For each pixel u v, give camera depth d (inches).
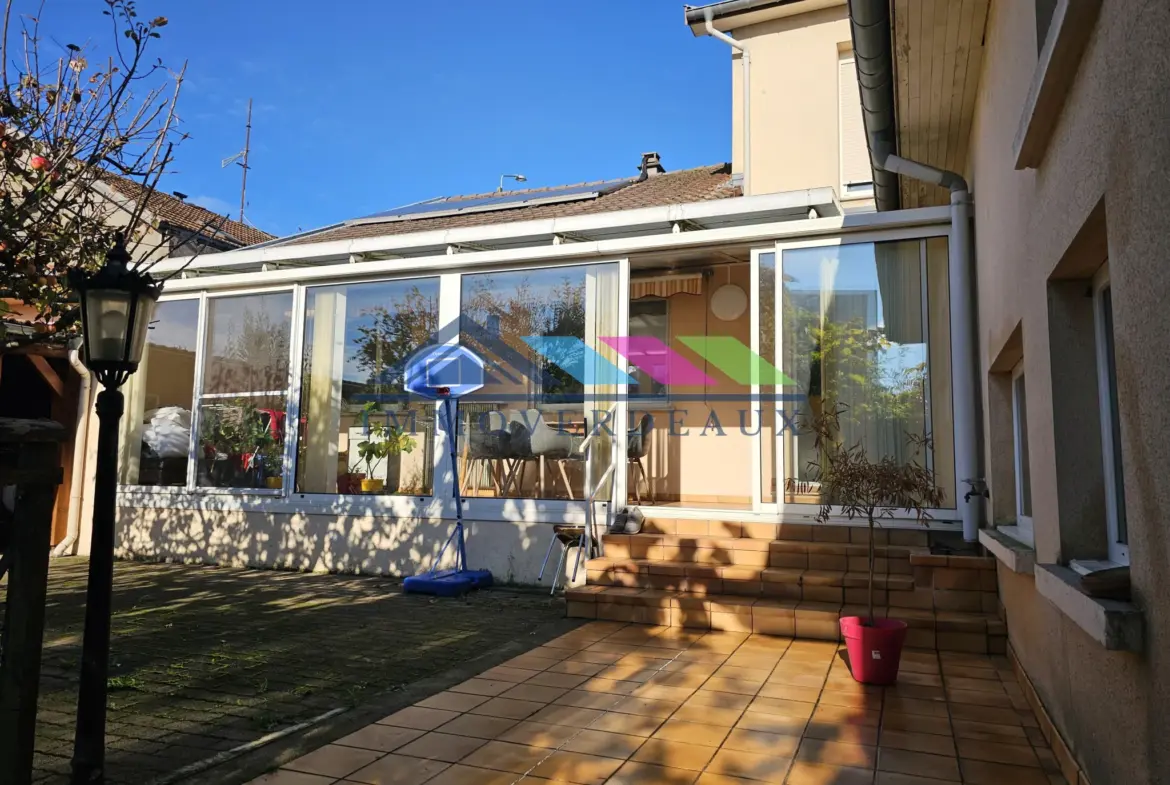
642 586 278.4
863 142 417.1
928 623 228.2
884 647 191.9
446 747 154.5
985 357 244.8
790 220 309.3
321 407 373.7
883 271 290.5
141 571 363.9
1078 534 130.6
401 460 356.8
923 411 280.1
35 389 430.0
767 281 305.6
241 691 189.6
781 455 295.0
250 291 393.4
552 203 480.7
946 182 277.1
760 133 429.7
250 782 137.9
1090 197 104.6
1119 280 93.1
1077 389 132.5
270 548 371.9
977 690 189.5
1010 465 229.8
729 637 243.4
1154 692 87.3
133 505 401.4
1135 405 90.3
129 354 140.7
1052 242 129.2
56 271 195.8
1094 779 118.6
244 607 286.7
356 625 258.7
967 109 263.9
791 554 273.4
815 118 421.4
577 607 269.3
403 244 356.2
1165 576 83.0
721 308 409.7
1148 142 81.8
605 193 489.1
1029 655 178.9
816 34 426.6
